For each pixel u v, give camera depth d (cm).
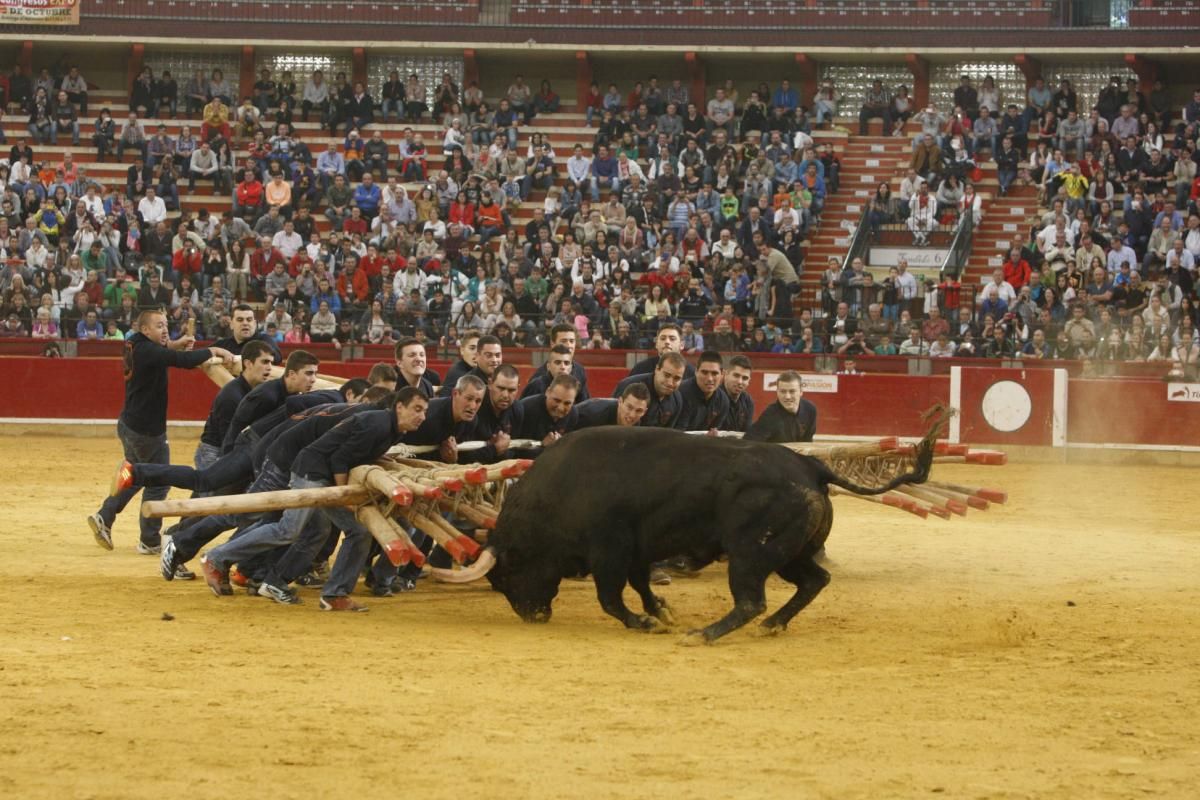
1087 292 3656
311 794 741
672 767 797
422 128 4766
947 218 4209
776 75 5119
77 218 4025
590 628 1251
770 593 1449
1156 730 903
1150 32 4750
